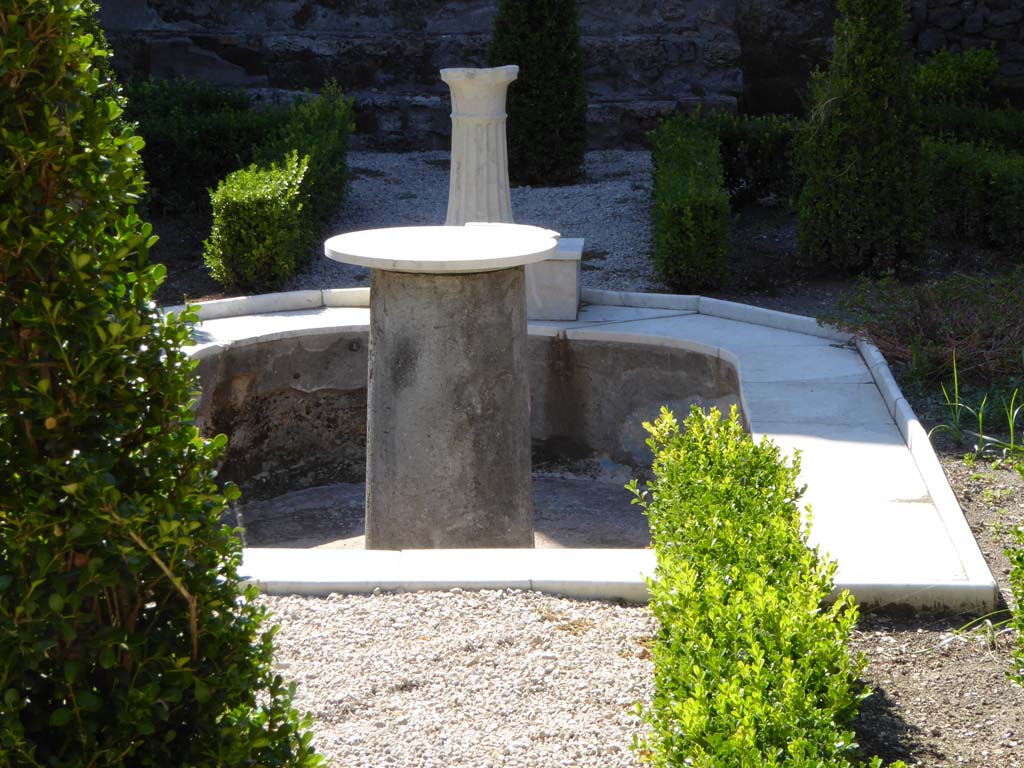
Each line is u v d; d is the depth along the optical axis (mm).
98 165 2039
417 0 14781
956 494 5250
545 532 6926
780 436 5941
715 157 9992
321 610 4074
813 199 9234
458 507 5438
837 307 7801
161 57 14547
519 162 12156
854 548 4539
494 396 5434
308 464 7992
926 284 7914
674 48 14328
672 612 3166
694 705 2549
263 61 14594
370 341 5578
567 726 3295
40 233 1942
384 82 14672
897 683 3590
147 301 2102
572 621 3977
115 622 2111
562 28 11906
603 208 11070
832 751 2508
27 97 1978
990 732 3264
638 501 4410
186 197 11156
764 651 2809
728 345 7453
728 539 3559
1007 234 9602
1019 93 14633
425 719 3355
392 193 11688
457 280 5285
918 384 6645
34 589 1977
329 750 3191
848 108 8953
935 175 9898
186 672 2086
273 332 7668
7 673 1960
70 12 1979
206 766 2141
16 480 2043
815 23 14805
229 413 7477
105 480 1947
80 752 2092
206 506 2158
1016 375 6734
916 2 14930
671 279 8953
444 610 4043
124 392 2055
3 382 2006
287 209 8922
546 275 8094
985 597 4039
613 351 7801
